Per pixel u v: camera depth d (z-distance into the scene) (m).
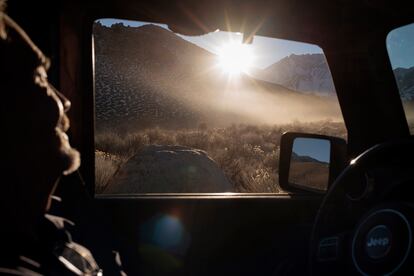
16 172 1.11
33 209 1.15
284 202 3.31
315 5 3.01
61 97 1.30
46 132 1.16
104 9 2.81
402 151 1.99
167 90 85.25
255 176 11.92
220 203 3.20
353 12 3.04
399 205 1.74
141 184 7.72
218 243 3.17
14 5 2.25
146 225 3.03
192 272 3.11
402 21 2.99
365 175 2.06
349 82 3.37
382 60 3.19
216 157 17.61
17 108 1.11
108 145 21.72
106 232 2.07
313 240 2.10
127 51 84.81
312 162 3.48
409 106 3.10
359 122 3.34
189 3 2.94
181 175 7.92
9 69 1.09
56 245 1.28
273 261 3.13
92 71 2.85
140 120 66.69
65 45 2.65
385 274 1.72
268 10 3.06
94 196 2.93
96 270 1.37
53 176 1.19
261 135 30.88
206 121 79.38
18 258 1.08
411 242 1.67
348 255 1.91
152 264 3.01
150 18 3.05
